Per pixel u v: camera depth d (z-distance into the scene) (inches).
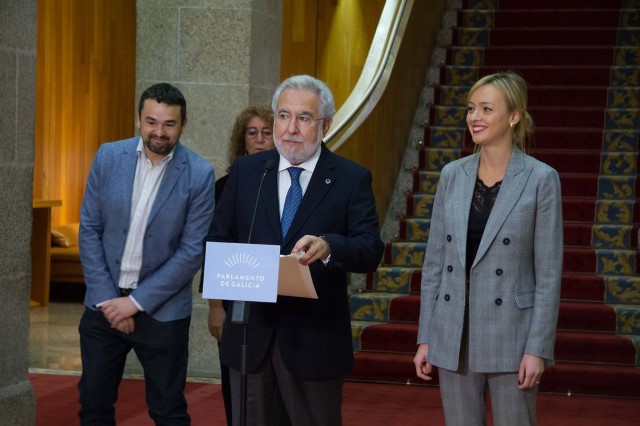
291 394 183.0
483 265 184.5
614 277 398.0
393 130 468.8
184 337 229.3
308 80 181.2
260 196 185.3
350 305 398.3
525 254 185.2
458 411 188.5
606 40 554.3
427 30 540.1
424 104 527.2
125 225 223.8
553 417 323.6
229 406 240.7
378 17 691.4
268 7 388.5
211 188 228.7
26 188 246.2
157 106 217.2
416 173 476.7
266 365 183.9
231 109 372.8
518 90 186.1
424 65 537.0
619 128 494.6
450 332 186.4
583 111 498.3
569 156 469.4
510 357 182.7
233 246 166.4
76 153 679.7
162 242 224.1
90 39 685.9
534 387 185.5
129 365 379.6
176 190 225.0
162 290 221.8
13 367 244.2
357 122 410.0
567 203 441.1
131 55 732.7
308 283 171.0
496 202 184.9
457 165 192.5
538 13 574.6
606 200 441.1
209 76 373.7
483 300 184.1
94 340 225.5
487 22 582.2
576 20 569.9
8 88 237.0
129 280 225.1
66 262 605.0
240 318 165.2
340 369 182.4
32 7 245.1
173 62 375.6
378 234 183.9
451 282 187.6
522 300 183.8
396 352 379.9
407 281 411.5
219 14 371.6
